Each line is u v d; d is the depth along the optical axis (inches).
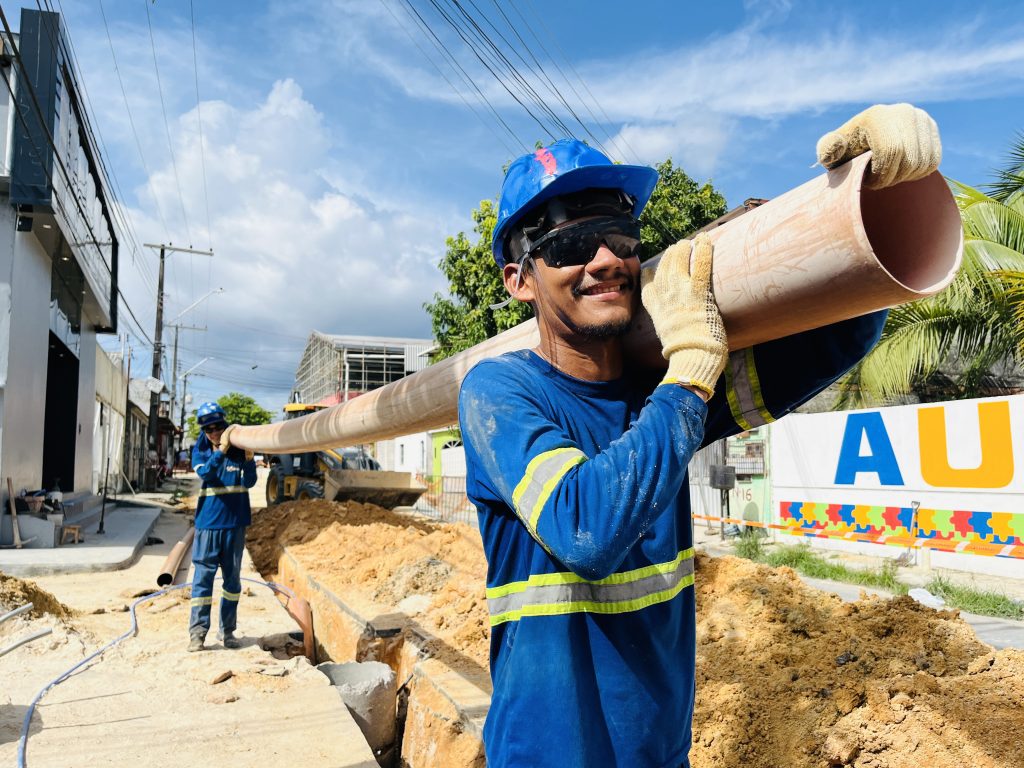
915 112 45.0
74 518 551.5
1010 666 115.5
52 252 492.1
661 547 58.2
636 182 60.6
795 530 444.8
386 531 385.4
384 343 1924.2
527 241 59.9
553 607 54.2
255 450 274.4
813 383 64.1
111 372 868.6
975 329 394.0
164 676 192.5
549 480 48.8
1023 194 400.8
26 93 416.2
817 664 131.3
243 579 339.9
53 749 145.8
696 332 52.2
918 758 103.7
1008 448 348.8
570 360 60.4
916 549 388.2
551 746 51.5
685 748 57.9
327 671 199.3
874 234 54.6
